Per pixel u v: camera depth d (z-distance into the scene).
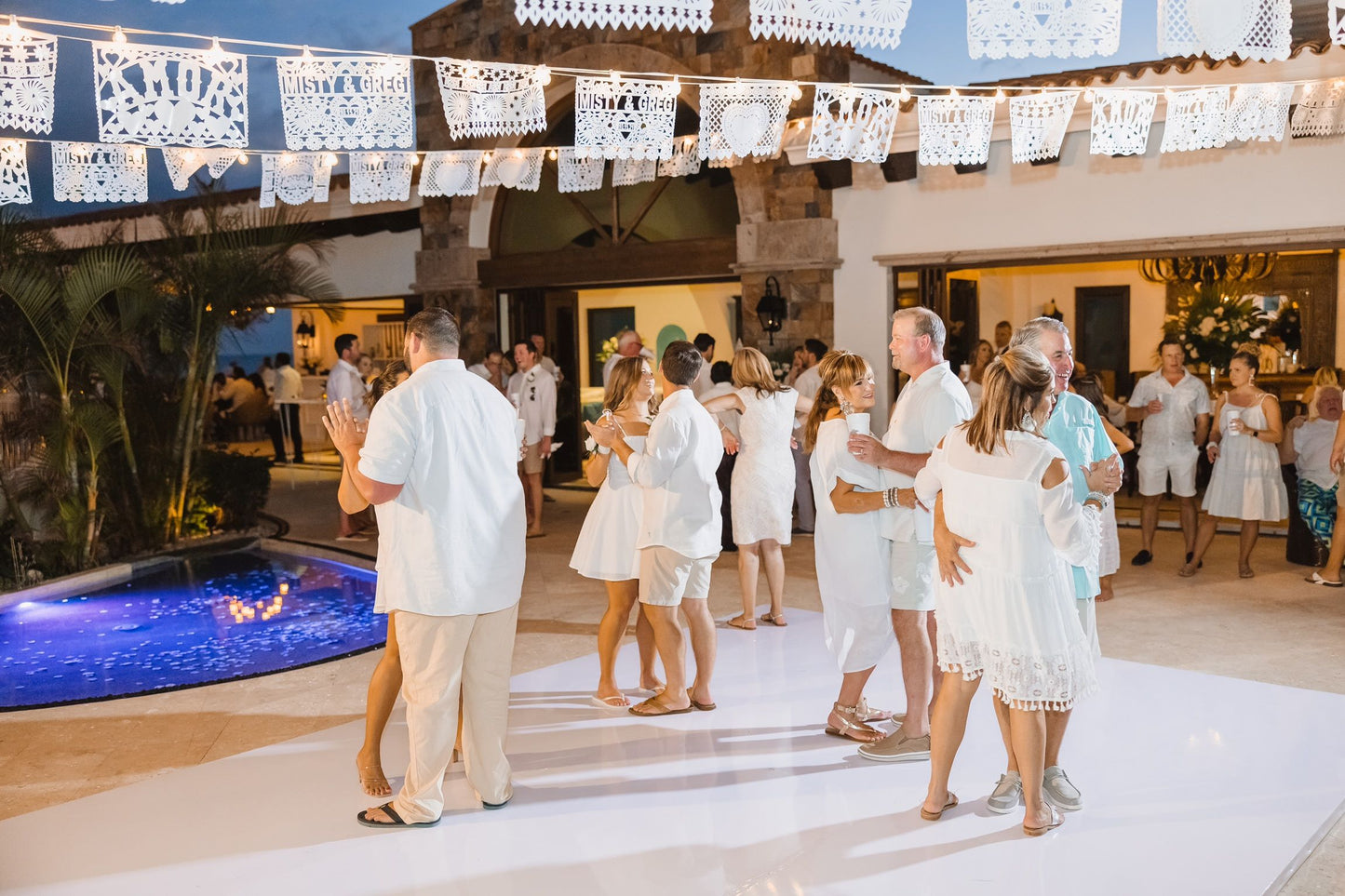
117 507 9.59
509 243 13.65
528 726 4.80
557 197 13.06
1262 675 5.32
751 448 6.21
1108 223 9.18
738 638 6.16
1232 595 7.03
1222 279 10.94
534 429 9.84
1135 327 12.57
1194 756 4.29
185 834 3.79
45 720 5.11
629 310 12.96
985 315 12.20
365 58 3.95
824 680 5.35
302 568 9.09
